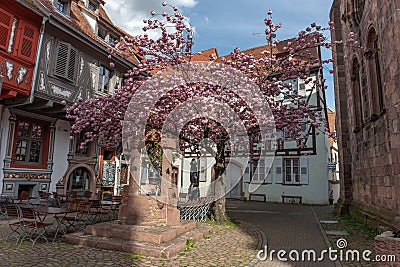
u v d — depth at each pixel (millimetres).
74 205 7766
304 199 18062
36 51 10625
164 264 4988
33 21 10570
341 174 12711
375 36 8742
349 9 11242
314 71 11328
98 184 14320
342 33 13219
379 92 8492
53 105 11875
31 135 12117
